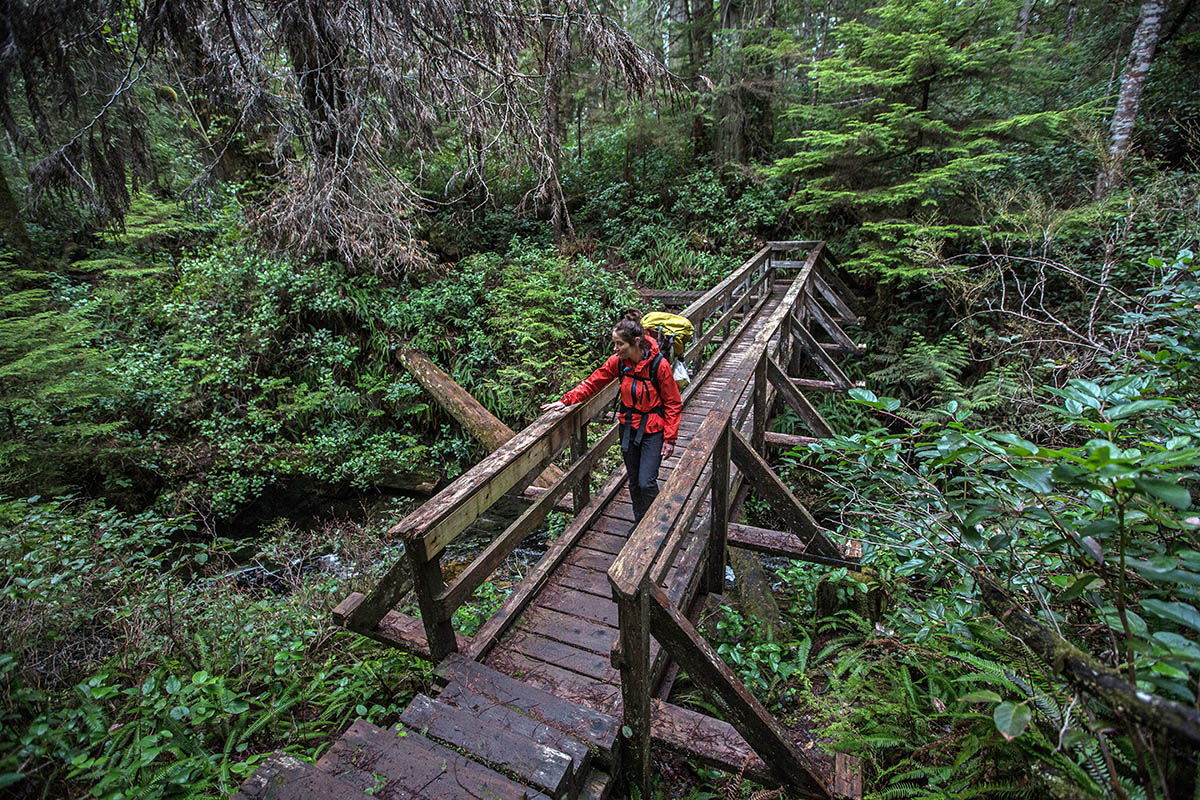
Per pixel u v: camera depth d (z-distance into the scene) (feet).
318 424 26.84
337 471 25.07
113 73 17.20
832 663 11.63
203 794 7.27
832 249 36.22
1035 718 6.04
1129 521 5.26
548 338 28.07
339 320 28.63
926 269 26.58
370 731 6.88
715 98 38.29
